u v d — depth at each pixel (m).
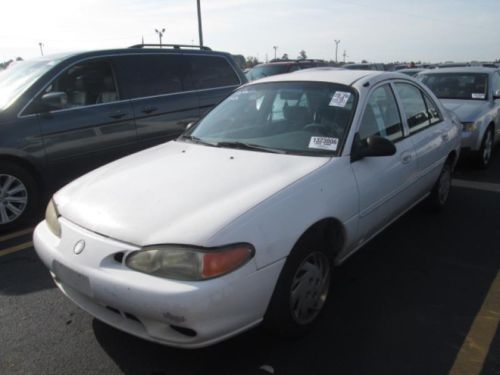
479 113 6.82
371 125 3.44
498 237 4.33
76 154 5.07
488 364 2.56
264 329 2.80
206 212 2.42
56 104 4.80
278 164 2.97
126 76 5.55
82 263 2.43
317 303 2.88
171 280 2.21
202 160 3.16
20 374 2.53
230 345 2.75
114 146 5.39
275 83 3.95
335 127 3.26
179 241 2.25
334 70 4.07
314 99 3.55
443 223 4.68
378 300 3.23
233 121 3.77
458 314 3.06
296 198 2.62
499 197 5.54
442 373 2.50
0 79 5.27
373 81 3.65
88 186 2.98
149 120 5.66
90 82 5.26
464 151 6.70
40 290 3.47
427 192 4.59
